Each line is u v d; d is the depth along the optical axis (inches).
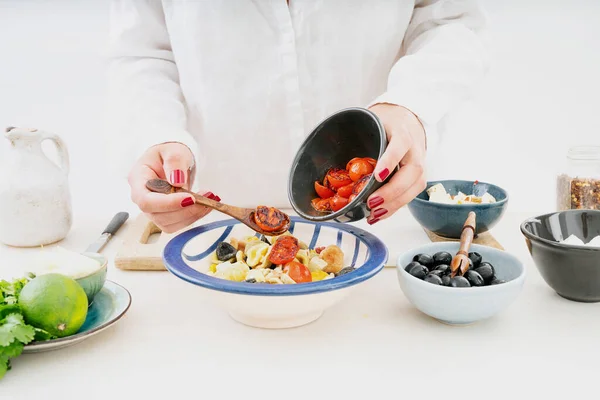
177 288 43.2
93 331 33.7
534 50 98.3
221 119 59.4
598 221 42.1
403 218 59.3
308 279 37.3
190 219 42.9
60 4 101.2
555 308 39.4
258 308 34.2
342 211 35.6
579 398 29.6
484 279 36.8
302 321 37.0
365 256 38.5
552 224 42.5
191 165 46.6
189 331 36.7
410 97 45.9
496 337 35.6
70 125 105.0
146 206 40.9
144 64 57.8
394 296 41.6
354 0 56.0
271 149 61.0
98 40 102.3
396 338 35.6
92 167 104.7
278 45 57.1
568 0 96.0
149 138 48.9
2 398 29.7
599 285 38.3
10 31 102.0
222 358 33.5
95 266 37.4
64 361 33.2
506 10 97.2
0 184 52.4
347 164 40.4
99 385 30.9
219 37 56.2
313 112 60.1
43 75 103.8
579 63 98.3
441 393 30.0
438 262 38.9
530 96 100.0
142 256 46.5
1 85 104.1
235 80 57.8
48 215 53.1
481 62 50.8
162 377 31.6
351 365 32.6
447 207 49.3
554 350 34.1
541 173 102.2
